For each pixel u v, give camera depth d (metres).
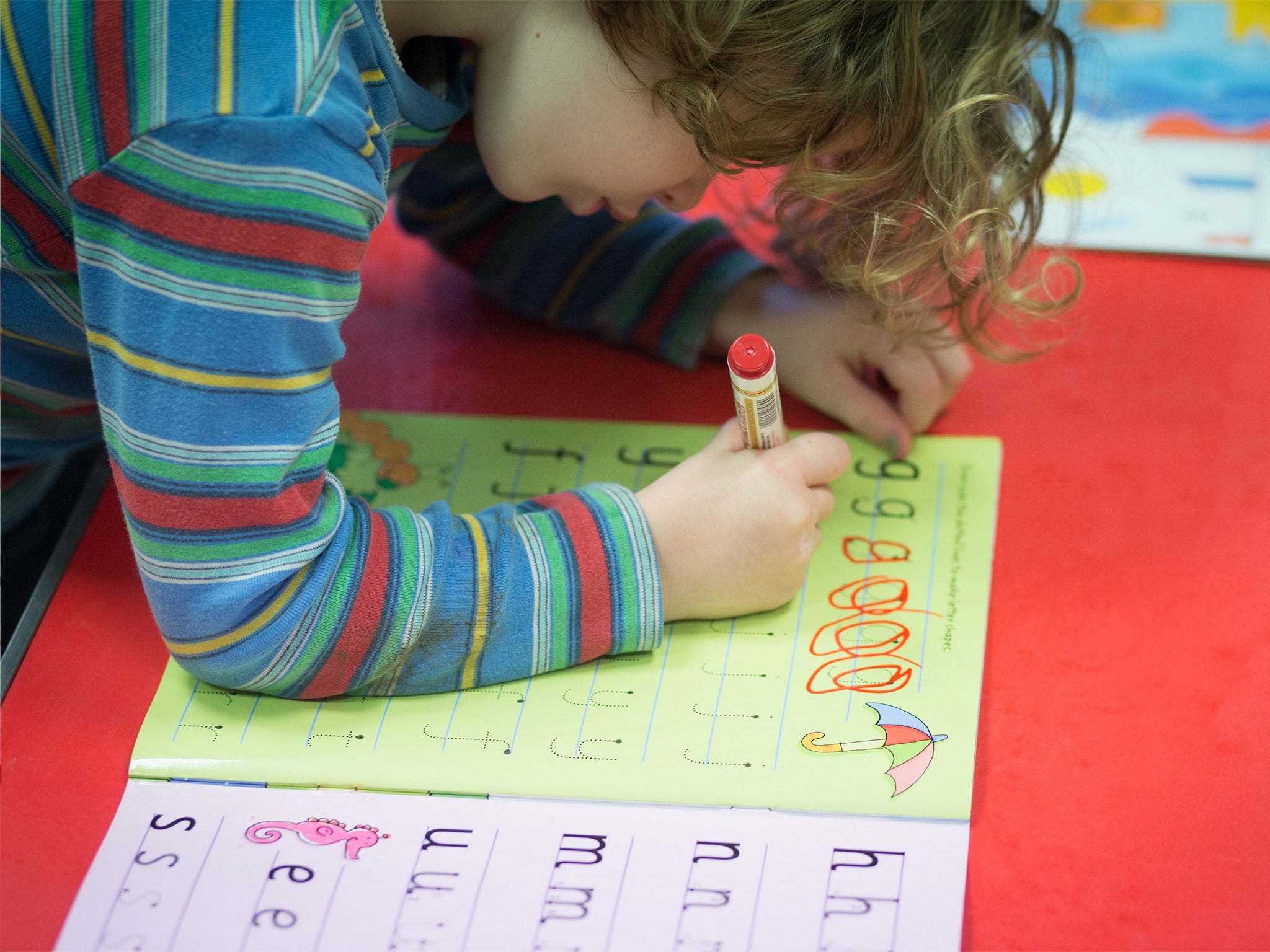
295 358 0.60
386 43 0.64
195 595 0.60
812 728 0.62
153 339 0.58
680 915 0.55
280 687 0.63
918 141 0.65
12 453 0.81
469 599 0.63
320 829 0.59
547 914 0.55
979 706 0.63
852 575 0.70
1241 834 0.57
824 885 0.55
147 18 0.58
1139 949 0.53
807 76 0.62
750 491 0.66
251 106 0.56
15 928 0.55
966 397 0.83
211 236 0.57
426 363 0.88
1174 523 0.73
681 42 0.61
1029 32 0.68
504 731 0.63
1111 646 0.66
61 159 0.59
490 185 0.86
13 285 0.69
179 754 0.62
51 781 0.62
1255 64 1.06
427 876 0.57
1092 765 0.61
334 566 0.62
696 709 0.63
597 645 0.65
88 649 0.69
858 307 0.81
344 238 0.59
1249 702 0.63
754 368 0.65
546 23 0.65
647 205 0.90
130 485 0.60
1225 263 0.90
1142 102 1.03
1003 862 0.57
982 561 0.71
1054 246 0.87
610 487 0.69
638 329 0.87
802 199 0.72
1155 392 0.82
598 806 0.59
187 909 0.56
